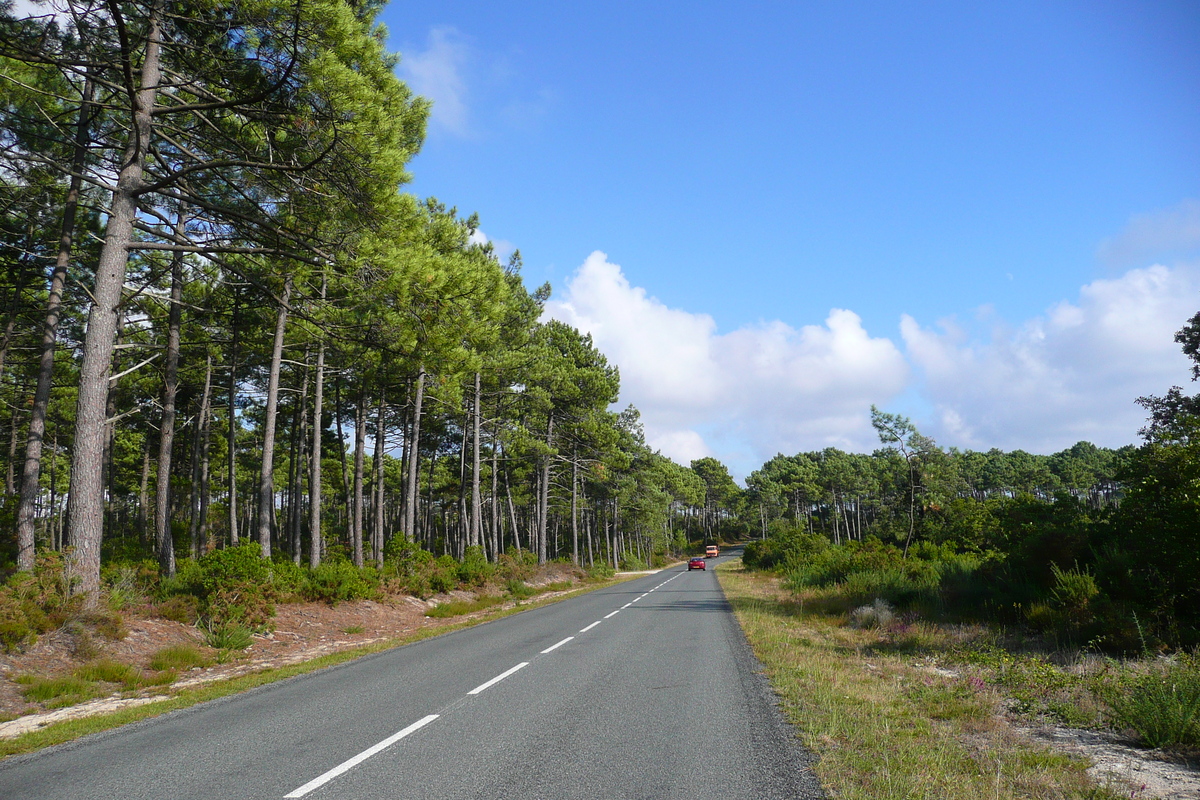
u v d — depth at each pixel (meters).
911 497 52.59
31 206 19.44
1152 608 11.52
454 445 54.09
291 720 7.31
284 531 61.94
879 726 6.78
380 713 7.54
